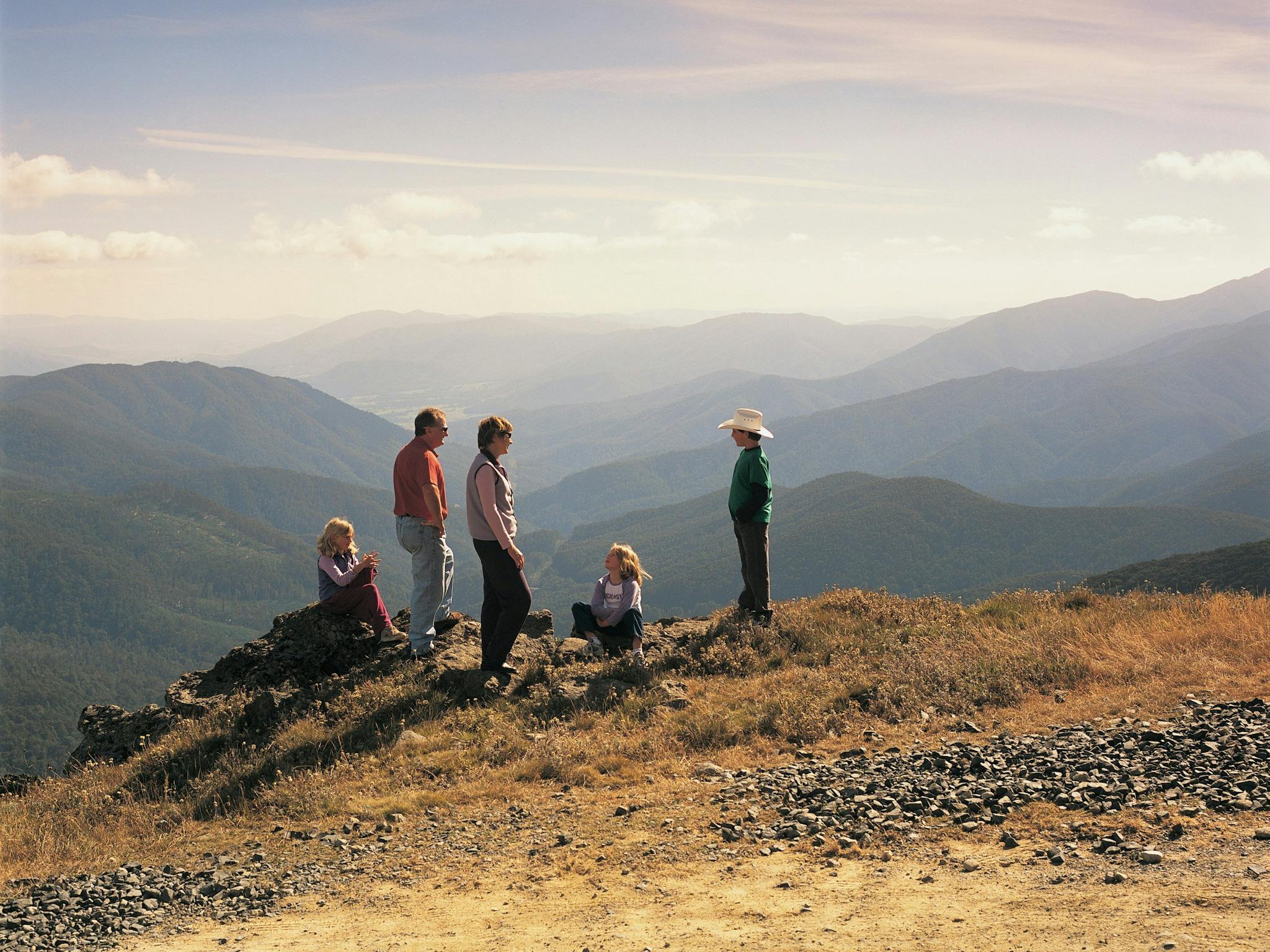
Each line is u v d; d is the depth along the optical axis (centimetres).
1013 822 567
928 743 784
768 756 795
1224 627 1039
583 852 590
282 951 468
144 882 606
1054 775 647
